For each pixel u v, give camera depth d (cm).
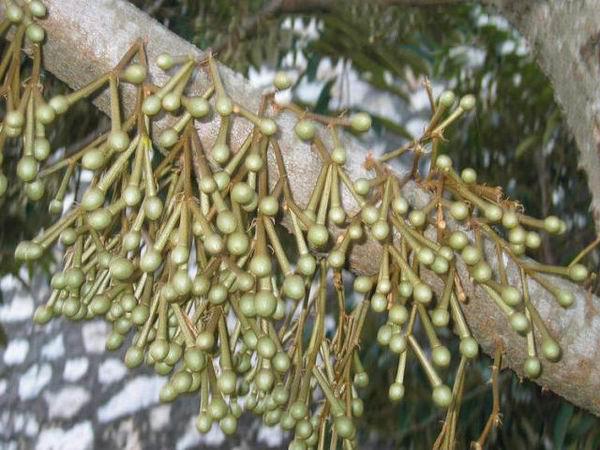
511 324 46
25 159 44
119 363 232
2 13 45
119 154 49
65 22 45
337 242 46
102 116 99
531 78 114
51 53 46
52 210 49
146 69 44
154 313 49
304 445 49
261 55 114
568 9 56
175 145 45
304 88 121
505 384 112
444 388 46
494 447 110
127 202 43
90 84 44
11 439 218
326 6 105
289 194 46
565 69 56
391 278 48
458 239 45
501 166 118
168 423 226
